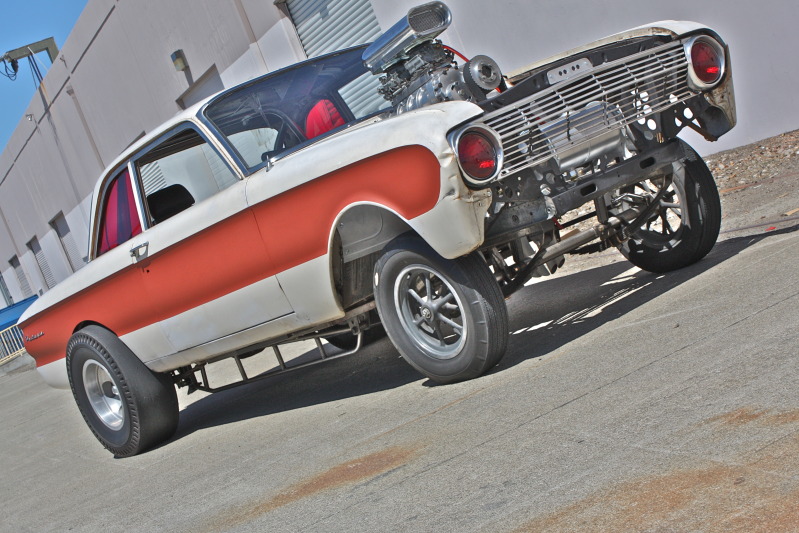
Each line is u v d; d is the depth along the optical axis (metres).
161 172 4.53
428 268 3.54
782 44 6.59
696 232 4.23
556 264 4.10
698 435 2.26
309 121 4.39
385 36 3.93
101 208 4.96
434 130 3.19
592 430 2.56
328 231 3.64
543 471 2.39
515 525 2.10
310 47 11.39
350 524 2.52
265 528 2.76
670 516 1.89
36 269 26.70
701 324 3.24
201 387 5.11
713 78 3.88
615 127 3.62
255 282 4.02
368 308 4.05
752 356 2.70
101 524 3.58
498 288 3.51
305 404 4.71
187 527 3.09
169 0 13.82
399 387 4.18
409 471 2.80
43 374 5.54
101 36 16.83
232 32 12.56
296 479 3.22
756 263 3.88
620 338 3.48
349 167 3.48
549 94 3.42
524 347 3.96
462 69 3.76
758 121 6.98
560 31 7.92
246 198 3.90
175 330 4.54
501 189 3.39
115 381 4.86
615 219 4.04
